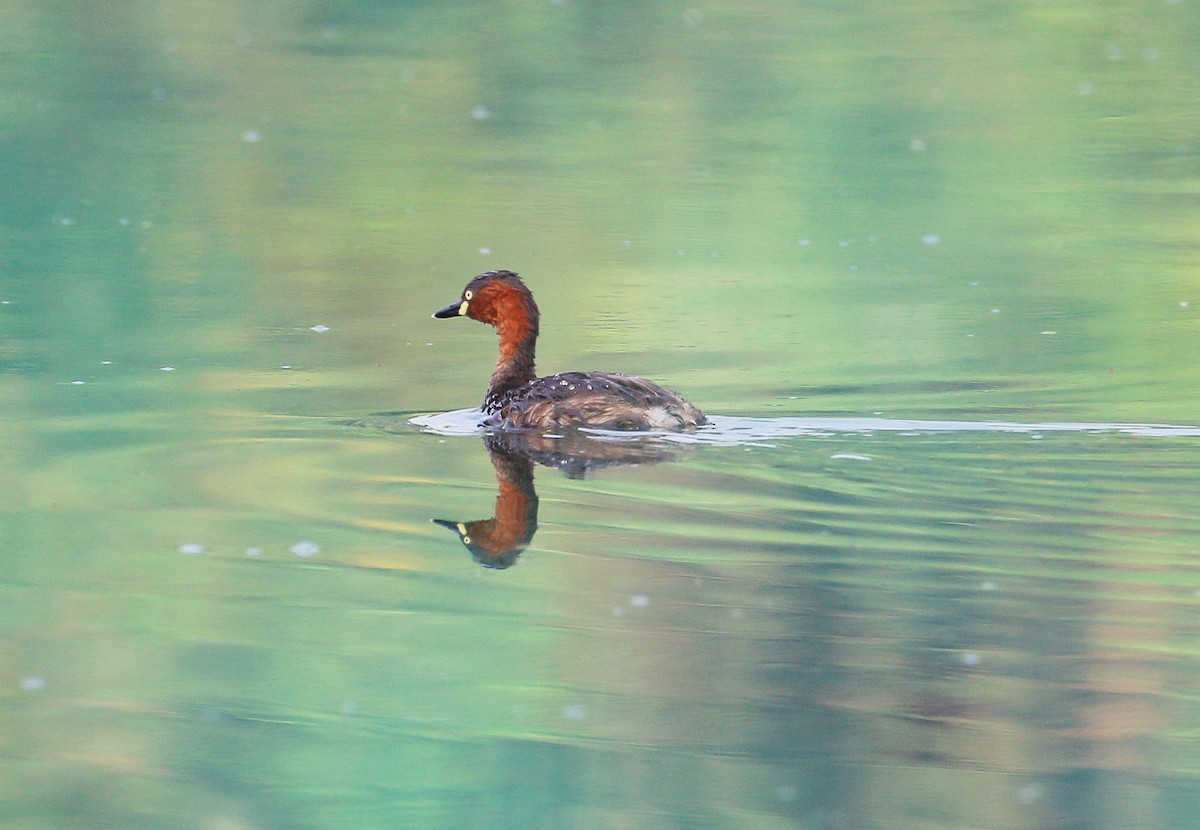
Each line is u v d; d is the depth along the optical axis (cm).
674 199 3006
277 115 3738
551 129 3650
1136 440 1506
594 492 1370
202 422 1619
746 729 979
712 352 1970
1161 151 3362
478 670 1049
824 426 1575
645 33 4719
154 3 5022
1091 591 1134
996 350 1945
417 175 3197
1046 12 4828
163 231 2705
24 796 912
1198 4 4884
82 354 1938
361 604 1147
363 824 890
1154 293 2269
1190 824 884
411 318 2184
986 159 3316
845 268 2488
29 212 2800
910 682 1020
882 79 4088
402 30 4781
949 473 1394
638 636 1087
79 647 1081
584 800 909
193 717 995
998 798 912
